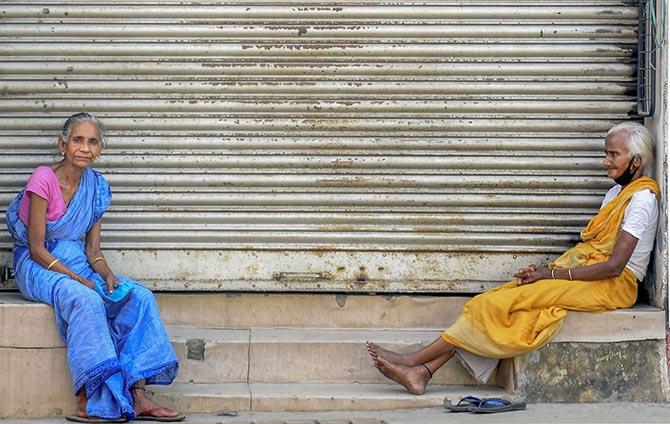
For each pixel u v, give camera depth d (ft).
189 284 19.48
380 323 19.69
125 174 19.48
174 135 19.54
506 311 17.90
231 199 19.52
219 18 19.54
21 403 17.22
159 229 19.44
